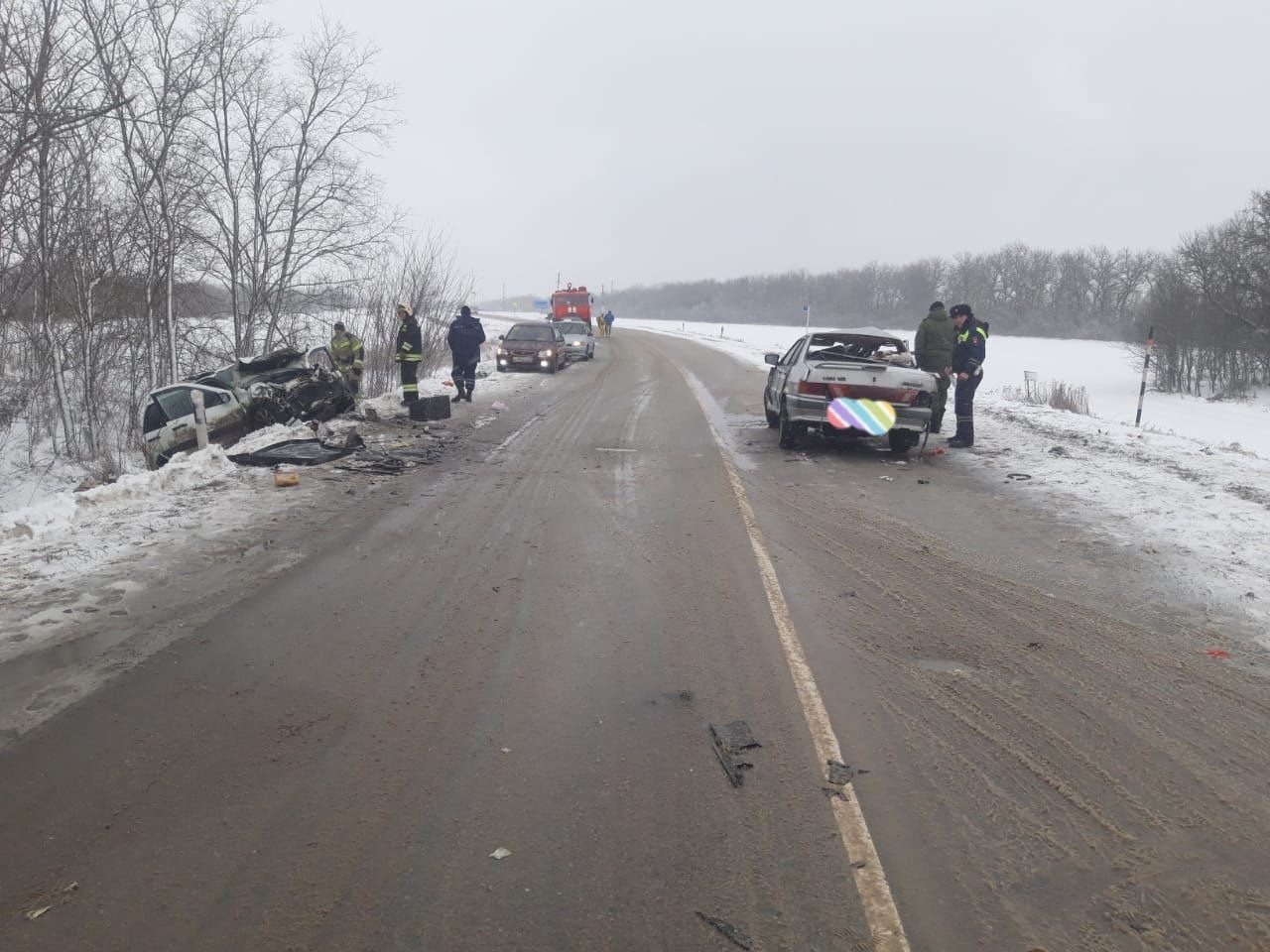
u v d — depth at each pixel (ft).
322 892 8.98
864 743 12.32
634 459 34.88
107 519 24.40
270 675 14.28
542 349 79.77
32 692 13.56
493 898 8.91
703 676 14.44
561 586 18.98
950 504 27.78
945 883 9.27
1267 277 111.45
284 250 64.64
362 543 22.22
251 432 41.60
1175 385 119.44
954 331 38.99
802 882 9.25
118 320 55.06
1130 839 10.13
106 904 8.77
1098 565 21.03
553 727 12.65
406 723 12.73
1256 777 11.59
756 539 22.95
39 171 46.98
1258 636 16.55
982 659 15.39
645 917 8.66
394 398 54.95
